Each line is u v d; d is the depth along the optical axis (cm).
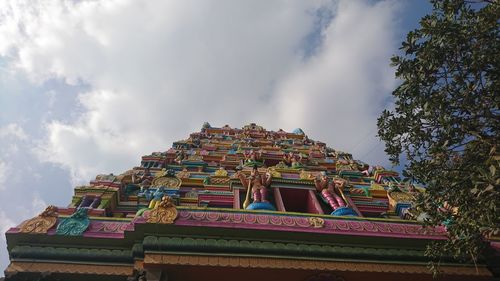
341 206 1258
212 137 2559
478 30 719
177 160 1880
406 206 1325
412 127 815
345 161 2056
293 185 1396
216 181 1501
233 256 822
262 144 2391
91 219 927
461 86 748
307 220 918
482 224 661
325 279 853
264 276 835
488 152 714
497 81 724
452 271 854
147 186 1455
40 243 864
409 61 792
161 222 845
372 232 894
